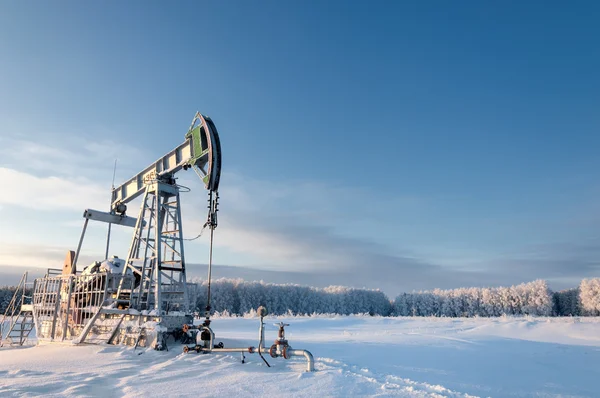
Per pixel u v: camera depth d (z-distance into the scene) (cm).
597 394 730
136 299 1321
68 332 1387
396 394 624
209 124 1280
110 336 1220
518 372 927
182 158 1343
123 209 1565
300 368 845
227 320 3112
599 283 7631
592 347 1430
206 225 1213
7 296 5588
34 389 664
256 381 722
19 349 1262
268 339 1653
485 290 9475
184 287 1312
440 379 802
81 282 1403
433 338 1688
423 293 10219
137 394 636
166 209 1376
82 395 633
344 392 637
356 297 10188
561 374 915
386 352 1207
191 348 1069
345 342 1483
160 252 1275
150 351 1075
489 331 2384
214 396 622
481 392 709
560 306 9088
